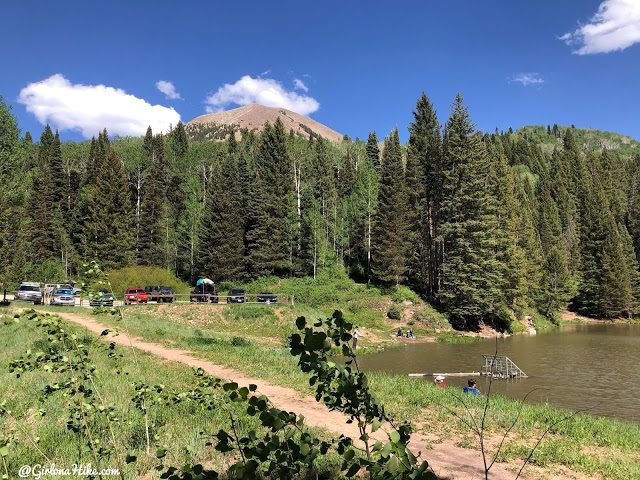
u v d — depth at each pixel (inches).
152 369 493.0
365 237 2295.8
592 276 2561.5
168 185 3267.7
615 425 376.2
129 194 2716.5
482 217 1787.6
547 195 3474.4
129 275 1872.5
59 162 3016.7
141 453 223.3
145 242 2549.2
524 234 2364.7
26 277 2075.5
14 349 549.3
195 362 584.4
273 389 442.9
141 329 911.7
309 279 2167.8
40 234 2504.9
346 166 3147.1
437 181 2143.2
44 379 374.6
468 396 449.4
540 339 1571.1
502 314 1833.2
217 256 2176.4
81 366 179.6
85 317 1003.3
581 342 1462.8
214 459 222.7
